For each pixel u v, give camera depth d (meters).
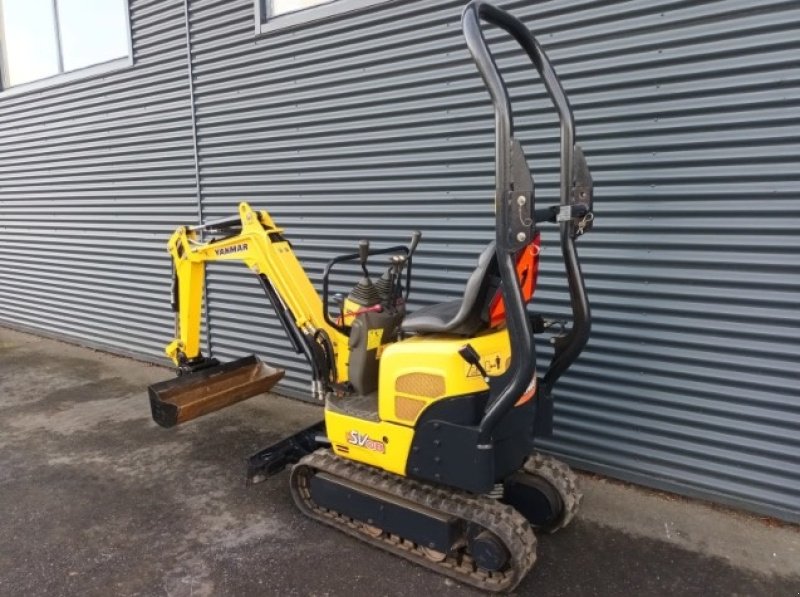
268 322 5.13
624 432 3.49
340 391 3.19
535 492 2.90
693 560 2.78
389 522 2.79
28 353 6.71
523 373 2.29
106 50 6.03
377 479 2.90
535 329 2.81
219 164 5.22
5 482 3.65
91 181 6.38
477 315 2.50
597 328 3.49
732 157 2.97
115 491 3.53
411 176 4.09
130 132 5.87
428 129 3.95
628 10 3.12
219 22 4.94
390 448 2.74
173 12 5.23
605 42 3.21
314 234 4.71
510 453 2.64
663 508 3.24
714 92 2.97
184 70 5.27
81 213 6.60
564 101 2.57
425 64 3.88
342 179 4.46
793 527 3.04
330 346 3.31
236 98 4.97
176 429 4.43
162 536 3.05
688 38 2.99
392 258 3.22
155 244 5.93
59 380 5.68
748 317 3.04
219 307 5.46
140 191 5.94
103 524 3.18
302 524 3.15
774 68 2.82
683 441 3.32
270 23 4.60
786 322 2.96
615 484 3.52
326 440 3.41
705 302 3.15
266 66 4.72
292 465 3.49
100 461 3.93
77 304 6.93
